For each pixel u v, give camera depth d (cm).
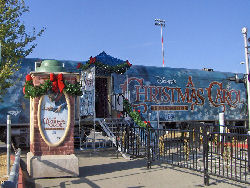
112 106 1409
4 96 1257
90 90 1193
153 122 1602
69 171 733
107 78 1494
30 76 770
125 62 1412
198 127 1020
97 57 1337
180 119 1697
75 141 1333
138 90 1583
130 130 1159
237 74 1958
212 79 1847
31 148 786
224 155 745
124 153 1108
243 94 1955
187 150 954
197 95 1777
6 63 1096
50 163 721
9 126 676
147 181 689
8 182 329
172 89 1694
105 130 1172
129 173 785
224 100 1875
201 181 683
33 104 751
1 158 1004
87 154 1192
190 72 1783
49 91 753
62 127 757
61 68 793
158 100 1638
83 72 1312
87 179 711
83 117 1331
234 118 1898
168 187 631
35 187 631
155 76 1653
